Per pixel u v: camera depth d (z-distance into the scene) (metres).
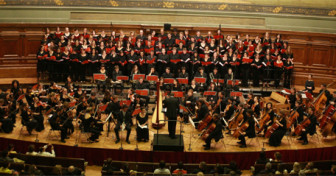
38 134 16.19
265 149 15.37
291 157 15.42
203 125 15.57
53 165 13.26
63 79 20.97
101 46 20.75
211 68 20.81
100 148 15.09
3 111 16.27
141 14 23.06
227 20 23.11
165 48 21.25
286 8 22.66
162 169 12.67
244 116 16.14
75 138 15.96
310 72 22.36
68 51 20.58
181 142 15.12
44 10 22.31
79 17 22.78
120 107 16.58
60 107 15.80
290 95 18.66
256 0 22.86
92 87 20.39
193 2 23.00
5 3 21.77
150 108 19.00
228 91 19.30
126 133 16.67
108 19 22.97
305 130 15.81
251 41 21.44
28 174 11.38
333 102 16.95
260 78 21.75
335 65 21.97
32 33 22.05
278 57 20.55
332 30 22.27
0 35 21.56
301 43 22.34
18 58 21.94
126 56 20.91
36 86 18.61
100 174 14.70
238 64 20.47
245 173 15.02
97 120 15.81
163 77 19.72
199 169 12.62
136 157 15.00
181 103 17.92
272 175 11.83
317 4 22.33
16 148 15.57
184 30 22.69
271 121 16.39
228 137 16.58
